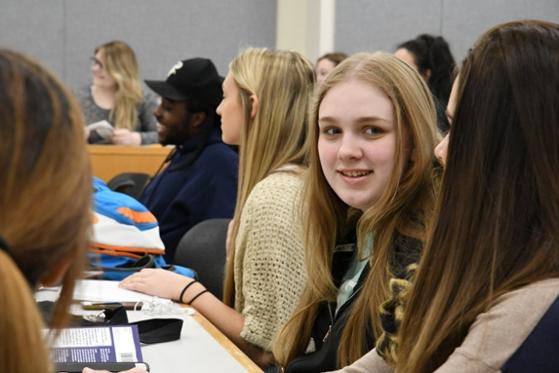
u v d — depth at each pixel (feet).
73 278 2.38
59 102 2.27
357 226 5.53
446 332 3.45
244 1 21.25
